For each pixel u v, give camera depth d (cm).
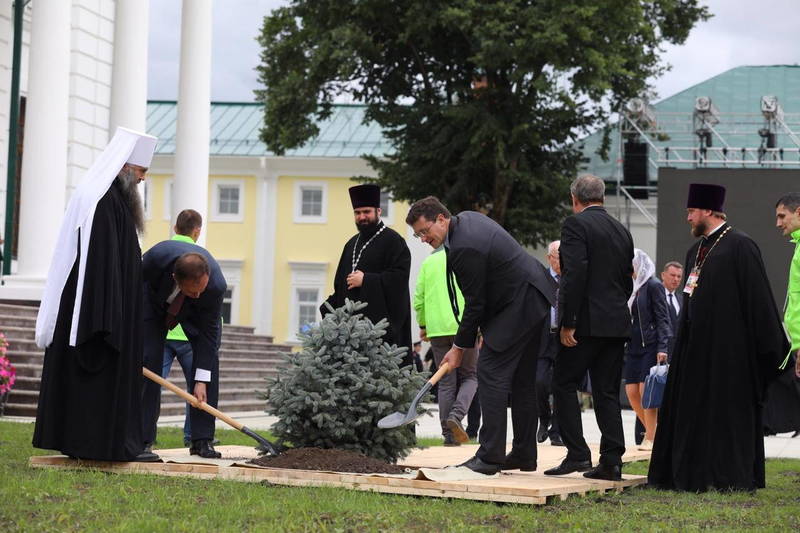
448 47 3759
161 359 1019
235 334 2920
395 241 1155
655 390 1326
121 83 2445
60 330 905
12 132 2489
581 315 927
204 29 2570
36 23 2231
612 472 933
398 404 965
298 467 901
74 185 2578
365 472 899
